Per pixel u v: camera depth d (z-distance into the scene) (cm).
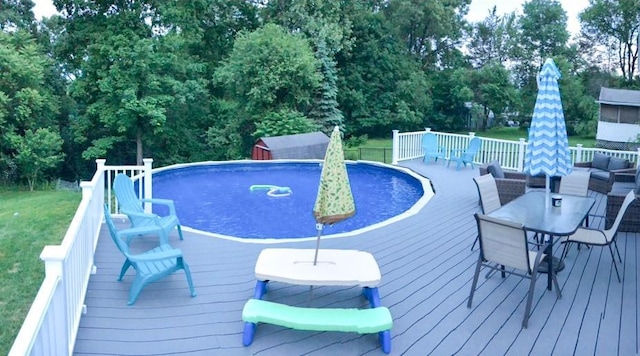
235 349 412
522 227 456
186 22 2664
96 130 2541
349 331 400
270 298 507
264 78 2444
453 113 3650
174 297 508
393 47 3422
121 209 719
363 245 695
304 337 432
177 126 2644
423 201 1009
